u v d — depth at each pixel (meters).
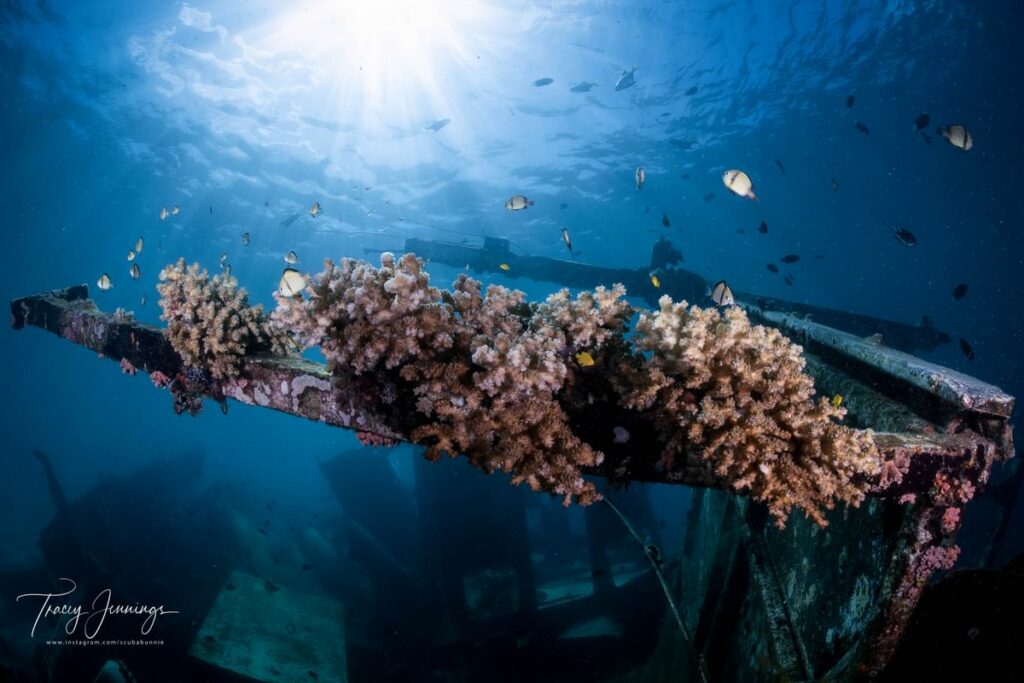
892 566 2.64
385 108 22.83
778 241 41.19
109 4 17.03
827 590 3.49
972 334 41.97
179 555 12.67
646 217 32.50
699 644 5.89
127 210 31.64
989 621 2.36
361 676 9.12
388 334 2.34
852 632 2.99
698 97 21.34
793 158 26.19
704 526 8.07
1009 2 16.11
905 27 17.62
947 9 16.81
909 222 35.28
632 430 2.36
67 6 16.92
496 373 2.18
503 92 21.80
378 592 11.52
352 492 15.66
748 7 17.00
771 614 4.17
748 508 5.46
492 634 8.99
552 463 2.31
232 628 8.23
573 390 2.41
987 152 23.77
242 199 28.48
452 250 10.91
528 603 9.28
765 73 20.08
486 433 2.30
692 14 17.41
